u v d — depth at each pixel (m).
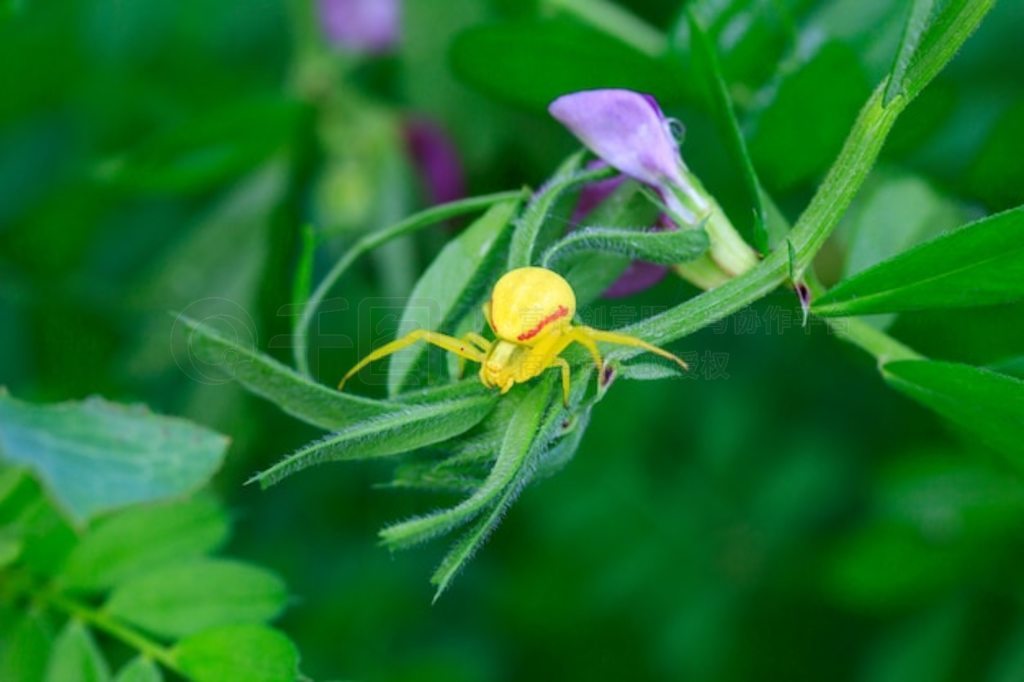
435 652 0.34
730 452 0.33
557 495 0.33
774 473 0.33
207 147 0.30
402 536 0.21
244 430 0.30
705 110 0.27
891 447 0.33
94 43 0.34
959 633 0.30
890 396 0.33
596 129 0.23
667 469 0.33
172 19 0.34
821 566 0.32
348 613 0.34
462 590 0.34
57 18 0.33
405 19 0.30
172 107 0.34
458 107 0.30
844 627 0.33
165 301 0.31
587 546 0.33
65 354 0.31
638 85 0.27
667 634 0.33
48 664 0.24
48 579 0.24
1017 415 0.23
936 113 0.28
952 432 0.29
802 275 0.23
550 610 0.34
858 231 0.26
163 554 0.24
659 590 0.33
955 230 0.22
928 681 0.30
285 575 0.33
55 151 0.34
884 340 0.24
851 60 0.26
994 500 0.29
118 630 0.24
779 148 0.27
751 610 0.33
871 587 0.30
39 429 0.22
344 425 0.22
